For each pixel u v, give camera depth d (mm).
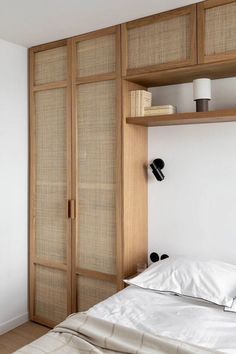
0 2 2205
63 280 2953
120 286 2604
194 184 2664
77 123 2811
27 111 3104
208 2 2191
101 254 2729
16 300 3053
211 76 2482
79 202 2832
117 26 2559
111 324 1705
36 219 3092
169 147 2768
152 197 2859
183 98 2713
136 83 2703
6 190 2938
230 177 2514
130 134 2639
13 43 2951
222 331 1696
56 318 2998
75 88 2791
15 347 2715
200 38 2230
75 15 2404
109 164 2664
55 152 2957
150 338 1573
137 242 2748
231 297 1979
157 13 2383
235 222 2500
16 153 3014
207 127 2596
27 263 3125
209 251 2609
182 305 2002
